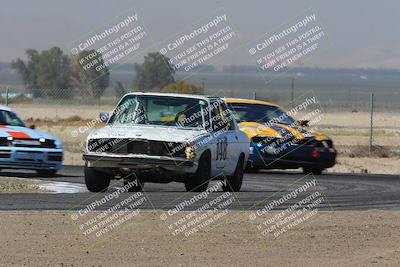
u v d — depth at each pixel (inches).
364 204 1888.5
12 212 1544.0
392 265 1237.7
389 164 3398.1
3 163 2246.6
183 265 1199.6
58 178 2329.0
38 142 2297.0
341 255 1299.2
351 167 3245.6
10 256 1205.7
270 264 1225.4
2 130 2289.6
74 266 1171.3
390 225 1560.0
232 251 1301.7
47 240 1320.1
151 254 1261.1
